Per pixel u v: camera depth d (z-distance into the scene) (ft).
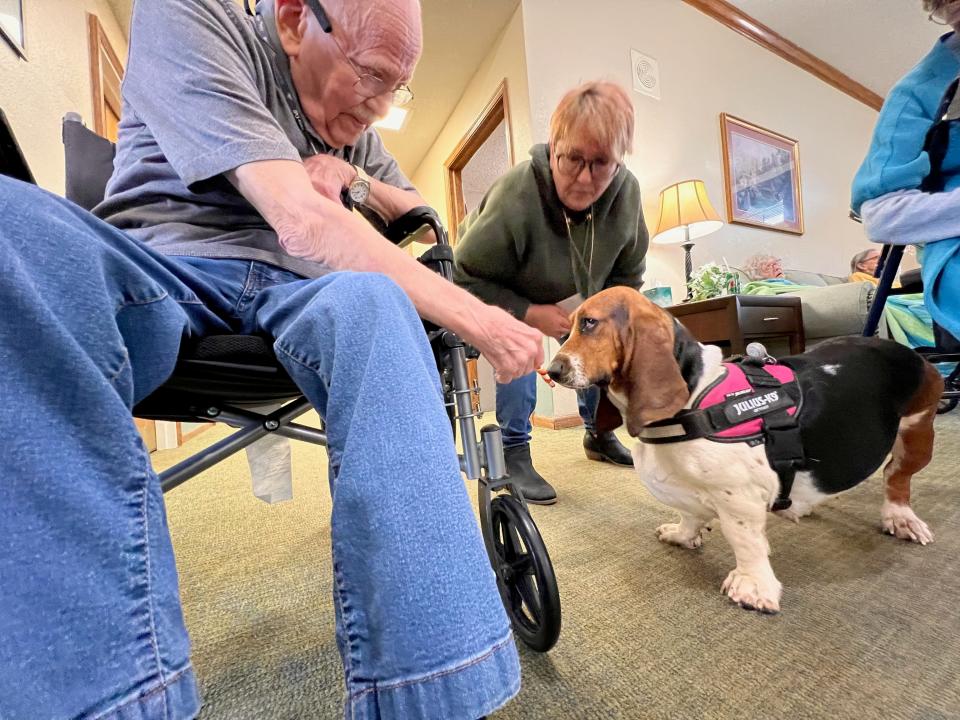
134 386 1.26
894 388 2.87
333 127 2.44
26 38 4.56
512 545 2.21
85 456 0.83
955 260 2.80
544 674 1.97
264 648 2.30
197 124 1.62
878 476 4.24
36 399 0.79
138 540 0.88
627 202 4.60
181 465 2.13
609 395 2.99
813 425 2.60
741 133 10.41
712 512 2.73
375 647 0.94
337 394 1.14
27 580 0.73
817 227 12.13
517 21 7.95
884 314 6.98
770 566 2.65
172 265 1.56
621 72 8.77
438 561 0.98
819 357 2.95
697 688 1.83
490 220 4.23
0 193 0.90
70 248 0.96
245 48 1.97
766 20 10.82
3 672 0.68
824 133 12.41
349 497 1.00
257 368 1.68
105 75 6.99
